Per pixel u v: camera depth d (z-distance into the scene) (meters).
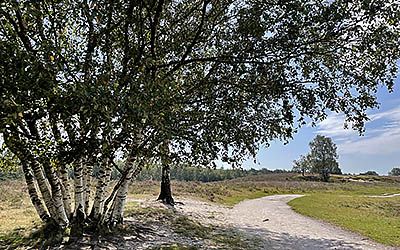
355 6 9.66
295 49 10.45
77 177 11.97
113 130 7.04
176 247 11.54
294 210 26.59
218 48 11.38
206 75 11.62
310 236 15.46
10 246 10.76
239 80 11.09
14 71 6.69
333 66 11.05
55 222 11.50
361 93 11.38
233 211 24.75
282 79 10.57
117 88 7.11
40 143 7.77
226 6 11.03
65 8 9.31
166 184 22.67
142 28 9.93
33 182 11.88
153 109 7.21
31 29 8.97
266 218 21.69
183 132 8.88
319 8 9.79
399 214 28.91
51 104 7.03
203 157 9.62
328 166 101.00
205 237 13.88
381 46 10.40
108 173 12.47
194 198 30.31
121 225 13.04
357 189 74.31
